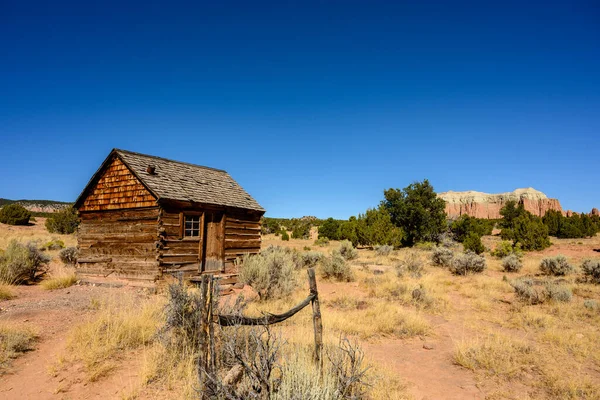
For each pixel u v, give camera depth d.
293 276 11.45
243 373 4.07
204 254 13.38
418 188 39.28
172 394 4.68
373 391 4.89
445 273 17.52
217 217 14.00
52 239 30.72
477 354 6.53
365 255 26.72
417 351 6.95
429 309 10.12
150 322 7.02
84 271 13.55
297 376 3.67
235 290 12.40
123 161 12.63
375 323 8.30
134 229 12.37
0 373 5.19
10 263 11.95
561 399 5.00
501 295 12.33
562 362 6.29
